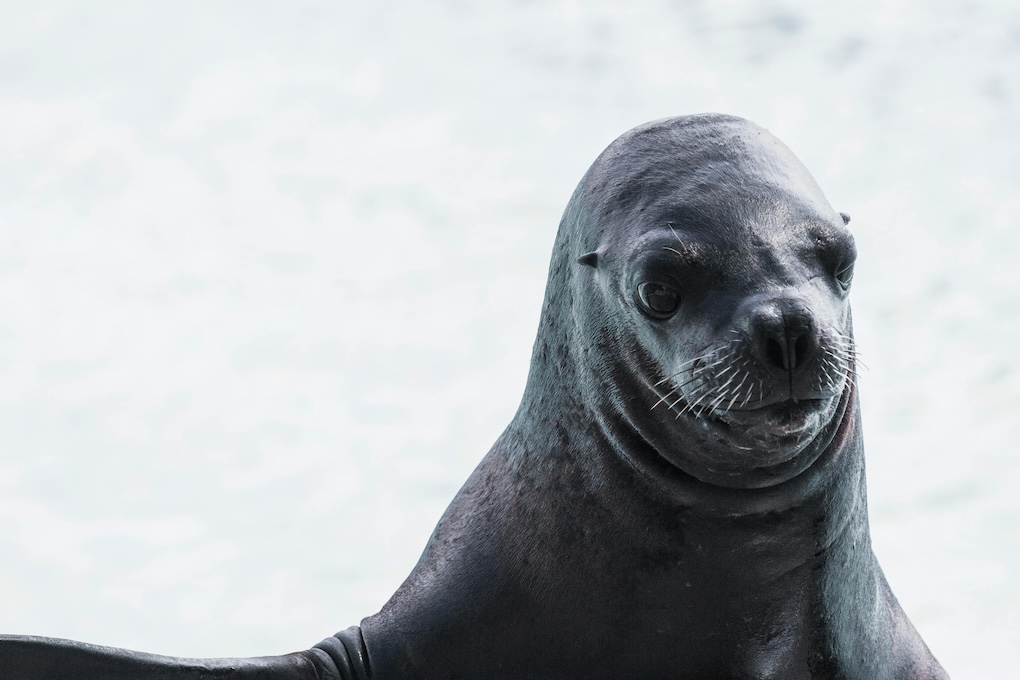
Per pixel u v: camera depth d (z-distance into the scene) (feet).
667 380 67.26
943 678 78.54
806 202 68.18
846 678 72.59
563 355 73.51
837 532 70.23
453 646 72.74
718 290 65.77
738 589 69.36
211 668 71.26
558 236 75.56
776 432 64.34
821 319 64.23
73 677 68.64
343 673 73.61
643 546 69.62
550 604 71.31
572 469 71.92
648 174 70.28
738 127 71.31
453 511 77.97
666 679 70.69
